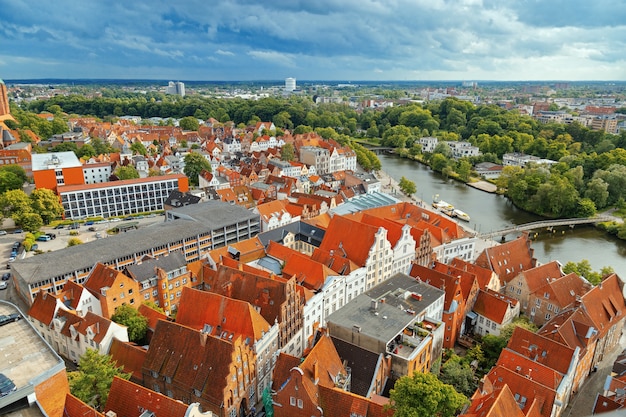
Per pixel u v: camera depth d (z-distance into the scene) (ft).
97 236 529.04
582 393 281.54
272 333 278.87
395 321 265.95
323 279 340.18
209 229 442.50
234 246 398.62
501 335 305.32
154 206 633.61
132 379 257.34
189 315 284.20
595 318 302.86
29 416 168.66
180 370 244.42
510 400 195.72
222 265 327.26
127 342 276.00
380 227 389.19
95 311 315.99
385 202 602.44
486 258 393.50
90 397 216.54
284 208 524.11
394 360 245.04
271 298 296.51
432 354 274.36
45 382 177.17
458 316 320.70
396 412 187.01
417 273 339.98
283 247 391.45
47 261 357.00
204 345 242.58
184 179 645.51
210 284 366.02
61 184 608.60
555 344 260.42
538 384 228.84
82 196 581.12
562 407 252.01
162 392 251.39
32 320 307.17
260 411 263.90
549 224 604.08
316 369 217.36
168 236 416.67
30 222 506.48
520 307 366.43
